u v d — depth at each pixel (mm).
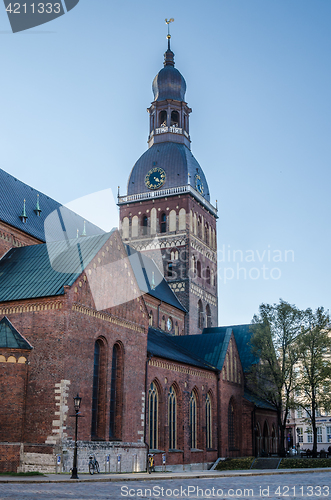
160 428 51812
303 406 65750
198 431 59094
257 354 67438
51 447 35688
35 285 40500
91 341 40250
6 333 38281
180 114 86000
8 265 45375
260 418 72875
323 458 59844
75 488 26203
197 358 64938
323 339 64188
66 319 37812
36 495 22188
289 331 65750
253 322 68500
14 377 37344
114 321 43594
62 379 36812
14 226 48969
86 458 37875
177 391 55938
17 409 36906
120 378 44000
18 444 36469
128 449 43219
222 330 78875
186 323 75250
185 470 54312
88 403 38844
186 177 79875
